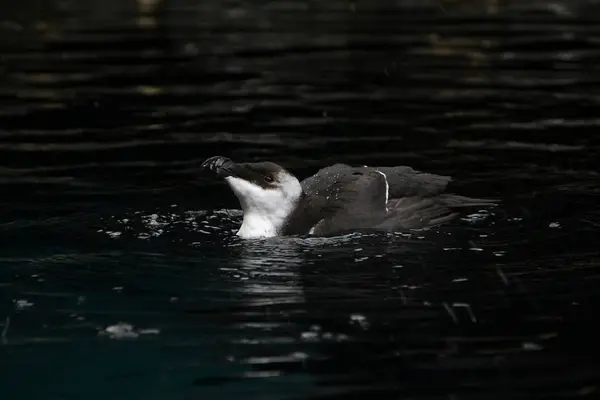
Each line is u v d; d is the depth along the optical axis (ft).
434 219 39.60
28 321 30.78
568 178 46.03
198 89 64.90
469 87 64.44
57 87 65.31
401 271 34.76
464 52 75.10
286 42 79.87
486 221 39.91
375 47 77.36
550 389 26.04
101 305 32.04
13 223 40.34
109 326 30.37
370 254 36.37
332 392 26.13
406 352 28.45
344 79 67.00
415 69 69.82
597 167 47.75
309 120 57.11
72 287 33.58
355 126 55.72
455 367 27.45
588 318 30.53
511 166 48.11
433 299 32.27
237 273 34.76
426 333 29.68
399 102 60.95
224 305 31.99
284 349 28.76
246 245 37.55
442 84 65.36
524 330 29.78
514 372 27.07
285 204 38.37
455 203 40.75
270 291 33.09
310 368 27.55
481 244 37.35
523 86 64.44
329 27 85.92
